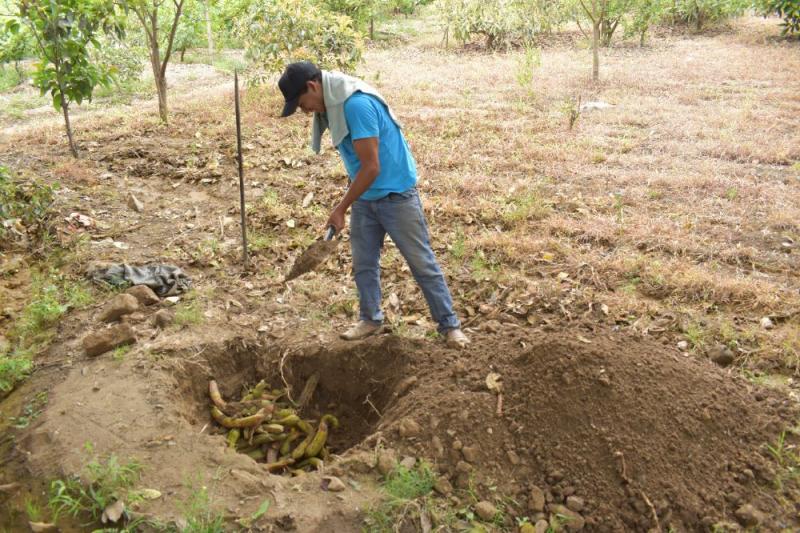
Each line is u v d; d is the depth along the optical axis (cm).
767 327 410
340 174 665
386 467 300
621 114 893
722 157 722
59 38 711
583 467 298
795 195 605
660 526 280
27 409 350
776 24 1662
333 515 280
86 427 324
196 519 274
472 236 538
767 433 320
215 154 739
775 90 1007
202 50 1608
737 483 297
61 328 423
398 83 1116
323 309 441
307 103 327
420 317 424
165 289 464
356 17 1599
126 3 770
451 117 888
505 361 346
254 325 421
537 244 516
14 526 287
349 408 386
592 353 329
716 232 537
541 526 281
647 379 324
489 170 681
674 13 1689
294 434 360
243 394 392
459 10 1533
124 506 279
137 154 751
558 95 1026
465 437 311
